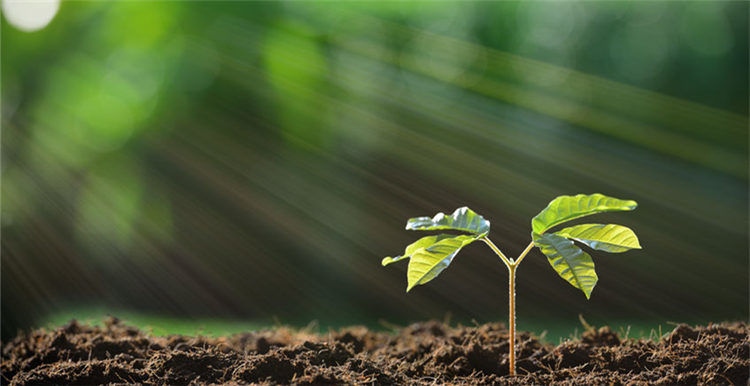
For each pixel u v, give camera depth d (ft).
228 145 7.31
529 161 6.97
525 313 6.20
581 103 7.10
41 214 7.08
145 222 7.25
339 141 7.22
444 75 7.25
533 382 3.01
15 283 5.99
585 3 7.36
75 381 3.03
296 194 7.15
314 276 6.93
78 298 6.62
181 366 3.08
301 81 7.34
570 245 2.88
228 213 7.17
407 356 3.29
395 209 6.96
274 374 3.03
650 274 6.50
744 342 3.07
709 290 6.45
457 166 7.04
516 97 7.16
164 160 7.36
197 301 6.76
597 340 3.30
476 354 3.17
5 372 3.18
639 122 7.02
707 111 7.00
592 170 6.91
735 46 7.03
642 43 7.22
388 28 7.39
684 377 2.95
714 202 6.72
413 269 2.93
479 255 6.54
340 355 3.16
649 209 6.74
